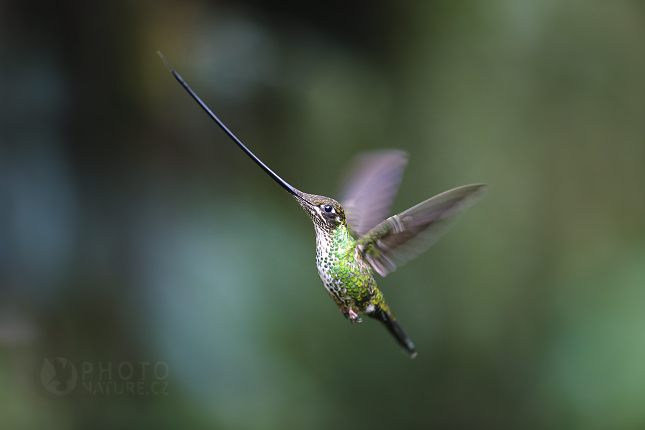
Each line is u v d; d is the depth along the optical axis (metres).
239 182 6.77
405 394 7.79
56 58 5.89
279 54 6.95
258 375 6.06
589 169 9.63
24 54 5.77
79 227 5.83
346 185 4.67
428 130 8.16
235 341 6.05
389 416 7.58
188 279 6.07
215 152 6.68
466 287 8.89
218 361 5.92
